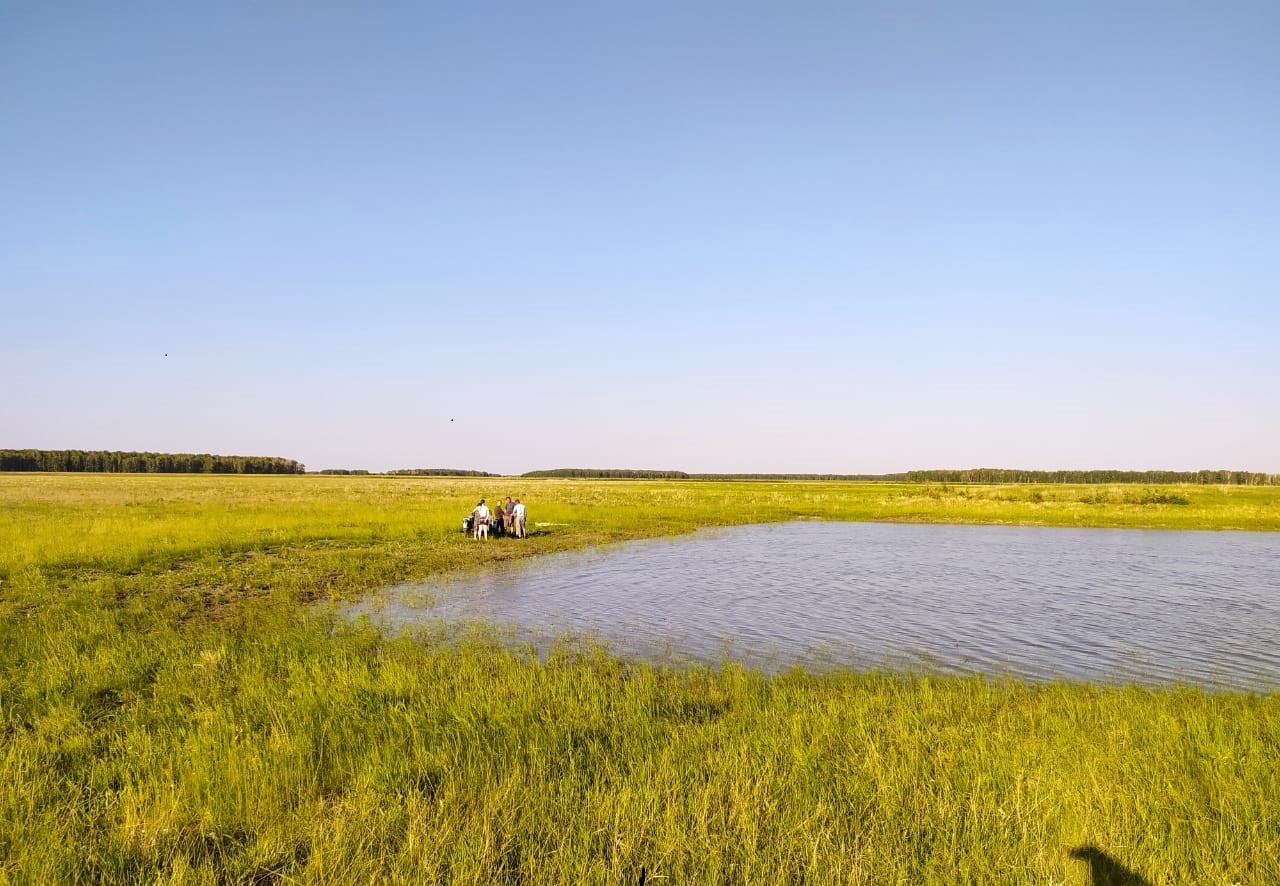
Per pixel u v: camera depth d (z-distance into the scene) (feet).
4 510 125.39
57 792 19.74
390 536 95.45
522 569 74.43
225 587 57.93
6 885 15.03
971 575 75.51
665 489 297.12
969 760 22.38
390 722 25.72
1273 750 23.85
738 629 48.34
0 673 32.37
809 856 16.42
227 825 18.37
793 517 160.35
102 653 34.99
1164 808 19.08
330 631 43.80
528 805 18.95
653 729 25.84
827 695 31.40
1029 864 16.10
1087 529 139.74
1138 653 43.32
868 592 63.87
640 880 15.78
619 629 47.75
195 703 28.32
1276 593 65.31
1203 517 153.69
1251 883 15.75
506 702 28.55
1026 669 39.47
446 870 15.80
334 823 17.52
